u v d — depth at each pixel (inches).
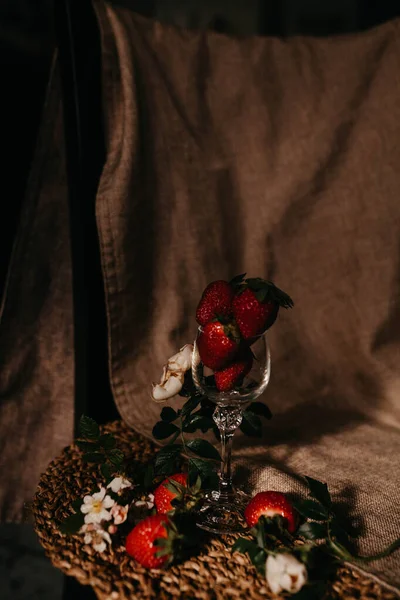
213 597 18.1
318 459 25.0
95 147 28.0
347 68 29.7
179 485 20.3
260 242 30.7
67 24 26.7
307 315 31.4
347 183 30.5
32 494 31.9
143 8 56.4
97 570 19.1
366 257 30.7
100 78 27.9
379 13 53.7
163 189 29.0
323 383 31.3
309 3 57.7
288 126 30.2
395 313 30.7
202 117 29.7
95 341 29.6
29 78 46.9
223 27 56.9
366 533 20.6
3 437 31.3
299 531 19.4
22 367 30.8
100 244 27.8
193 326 30.1
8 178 45.7
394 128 29.6
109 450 22.0
